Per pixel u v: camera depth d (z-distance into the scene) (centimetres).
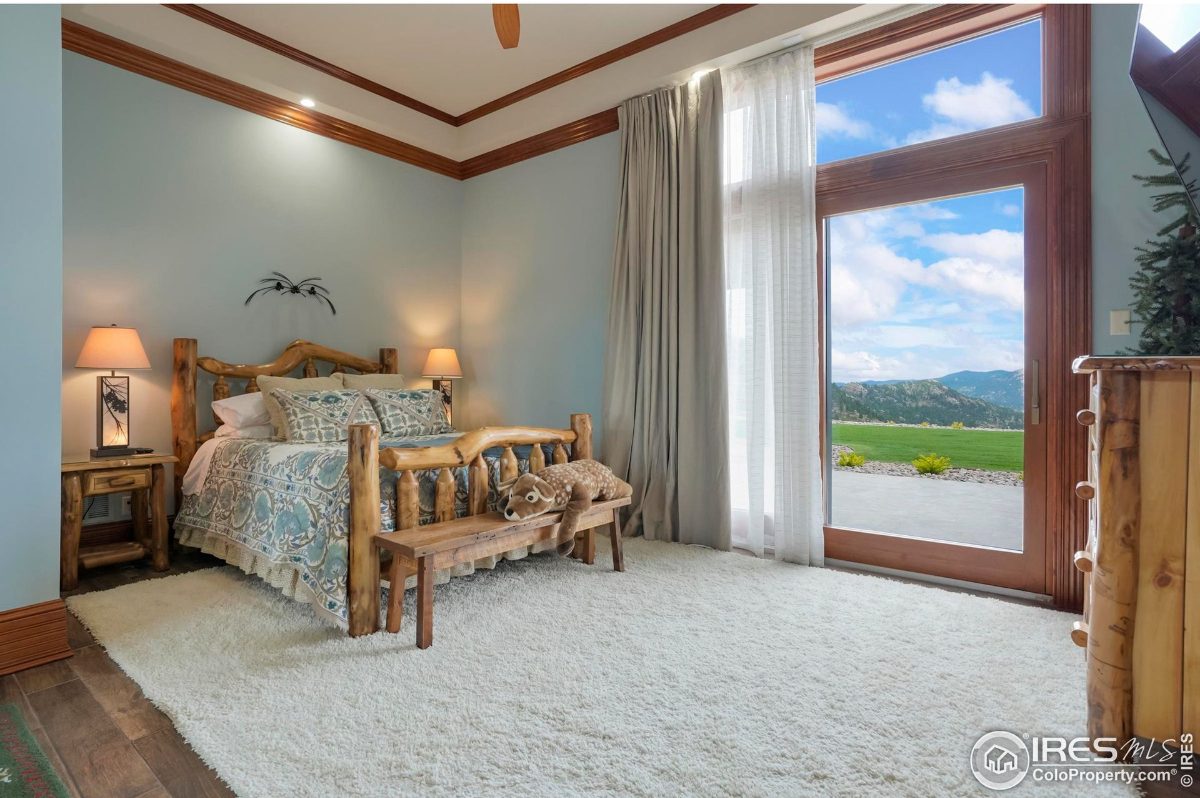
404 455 229
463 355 505
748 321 340
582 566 304
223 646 207
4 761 142
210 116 362
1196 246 221
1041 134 261
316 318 416
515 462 286
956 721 161
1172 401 137
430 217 485
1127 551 141
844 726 158
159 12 322
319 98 391
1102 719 144
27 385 195
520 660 197
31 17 196
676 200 357
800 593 264
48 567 199
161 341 342
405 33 355
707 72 347
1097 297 247
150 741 152
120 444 304
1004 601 257
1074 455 254
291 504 248
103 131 320
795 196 319
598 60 381
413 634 218
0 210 190
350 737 153
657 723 160
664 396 359
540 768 141
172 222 346
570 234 430
